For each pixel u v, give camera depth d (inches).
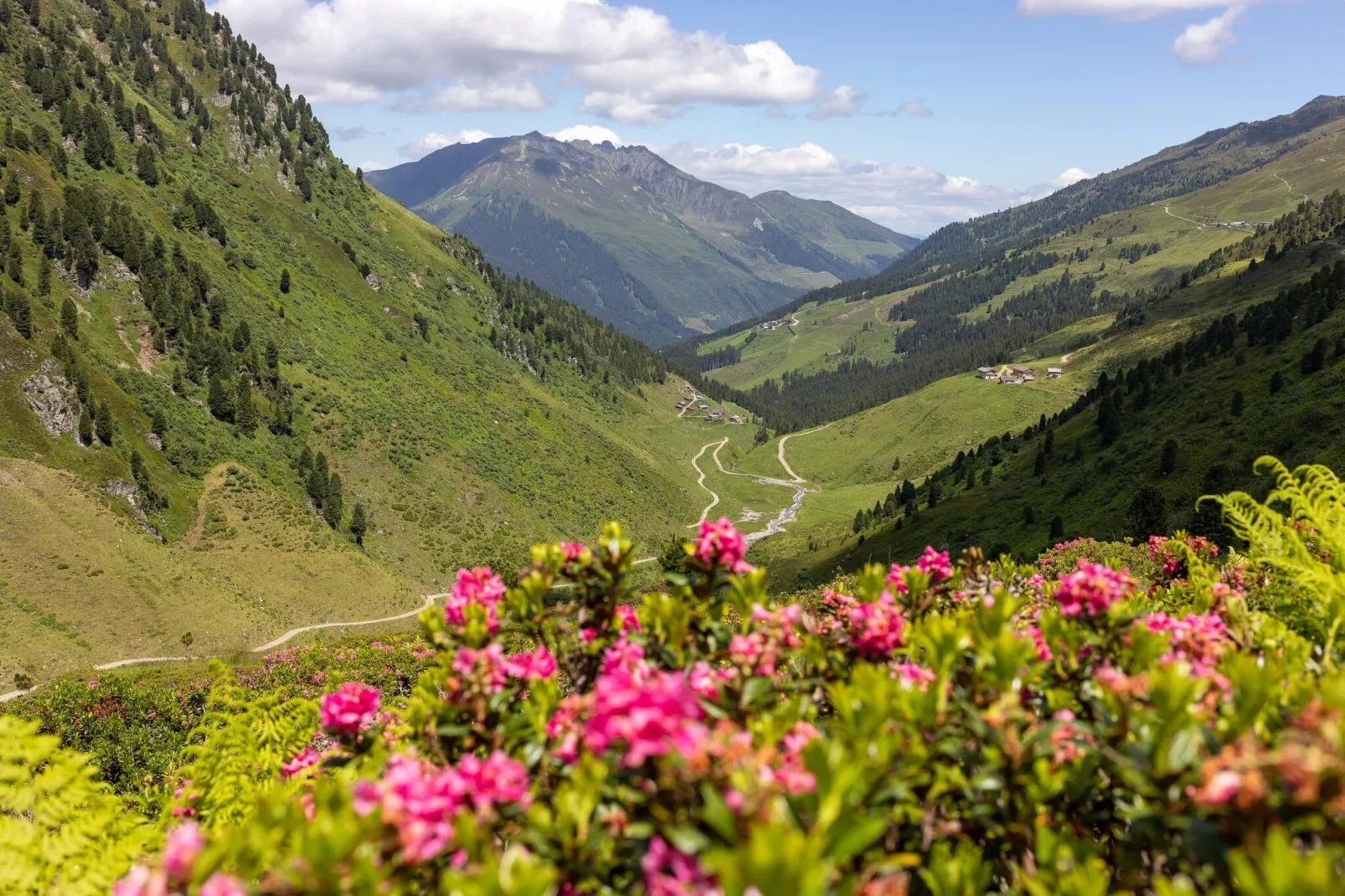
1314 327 4222.4
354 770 138.1
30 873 153.7
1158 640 118.7
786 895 57.5
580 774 89.7
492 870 69.4
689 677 115.6
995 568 229.1
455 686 123.5
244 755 214.1
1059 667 125.6
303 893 76.6
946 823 96.5
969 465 6230.3
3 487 3218.5
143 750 528.4
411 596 4217.5
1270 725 99.2
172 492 4025.6
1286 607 175.3
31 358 3772.1
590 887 85.8
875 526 6107.3
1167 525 1641.2
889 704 90.4
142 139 7741.1
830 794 73.5
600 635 142.6
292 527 4279.0
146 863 171.0
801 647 133.9
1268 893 60.9
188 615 3152.1
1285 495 189.6
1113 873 101.9
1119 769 92.9
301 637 3422.7
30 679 2465.6
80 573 3029.0
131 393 4549.7
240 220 7790.4
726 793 76.4
